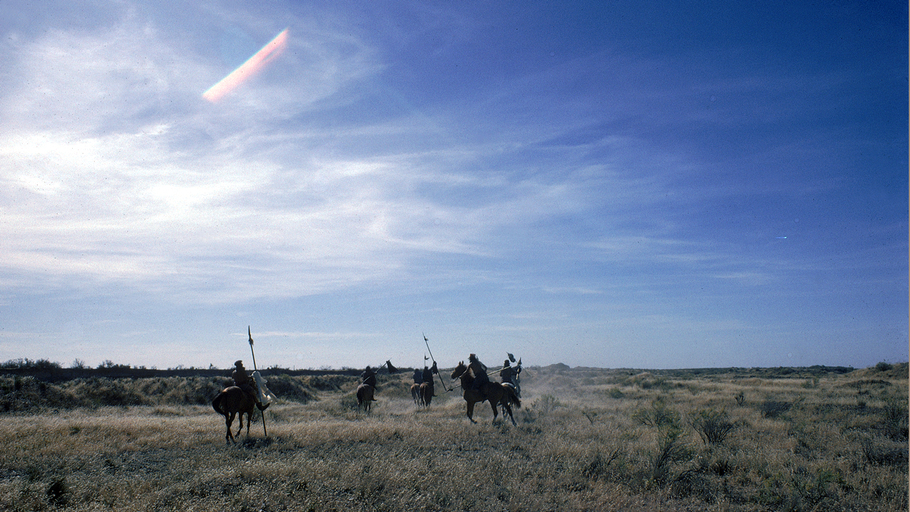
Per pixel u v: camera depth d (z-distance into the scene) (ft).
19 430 49.57
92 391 105.19
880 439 42.45
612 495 27.37
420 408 84.89
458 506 25.98
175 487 28.63
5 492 26.55
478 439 47.65
